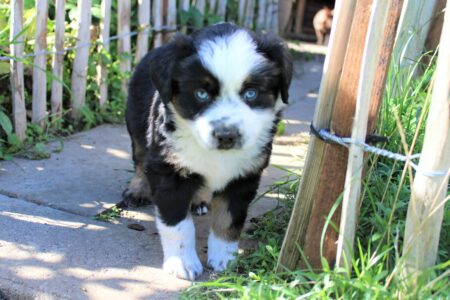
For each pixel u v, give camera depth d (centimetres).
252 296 77
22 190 108
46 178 112
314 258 83
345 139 77
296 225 83
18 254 90
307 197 82
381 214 88
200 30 87
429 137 73
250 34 85
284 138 137
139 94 99
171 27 161
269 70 83
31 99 133
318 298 76
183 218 90
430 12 109
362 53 75
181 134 86
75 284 85
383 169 95
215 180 90
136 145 101
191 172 88
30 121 131
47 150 123
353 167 76
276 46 85
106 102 143
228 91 82
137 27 152
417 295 74
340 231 78
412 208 75
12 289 84
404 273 76
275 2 216
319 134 79
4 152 120
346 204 77
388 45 76
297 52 213
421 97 100
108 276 87
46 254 90
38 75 127
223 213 92
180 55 84
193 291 84
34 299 83
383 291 75
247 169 90
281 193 110
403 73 104
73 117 136
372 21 72
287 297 78
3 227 96
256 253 89
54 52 129
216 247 92
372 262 77
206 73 81
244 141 82
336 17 76
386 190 86
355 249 85
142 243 95
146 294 84
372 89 77
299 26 243
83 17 133
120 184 112
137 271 89
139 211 105
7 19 127
